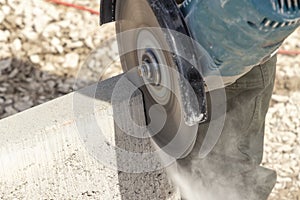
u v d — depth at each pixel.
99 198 2.89
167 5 2.28
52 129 2.60
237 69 2.39
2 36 4.46
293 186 3.98
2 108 4.00
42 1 4.75
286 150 4.19
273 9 2.08
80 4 4.79
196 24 2.29
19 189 2.54
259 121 2.97
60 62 4.40
